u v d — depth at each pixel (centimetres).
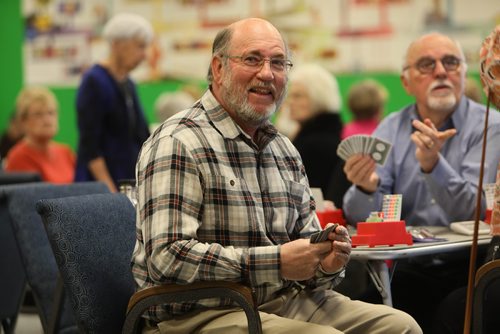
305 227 340
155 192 302
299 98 595
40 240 400
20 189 399
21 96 761
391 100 962
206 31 1002
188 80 1009
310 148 584
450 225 409
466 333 302
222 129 320
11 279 445
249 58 324
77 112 622
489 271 308
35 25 1042
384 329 315
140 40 626
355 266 475
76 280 322
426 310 428
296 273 295
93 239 335
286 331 299
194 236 299
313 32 976
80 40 1031
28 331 623
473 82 640
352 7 965
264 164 330
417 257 435
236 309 311
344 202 435
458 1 933
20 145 764
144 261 313
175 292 299
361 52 965
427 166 417
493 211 333
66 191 422
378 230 355
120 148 629
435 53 446
